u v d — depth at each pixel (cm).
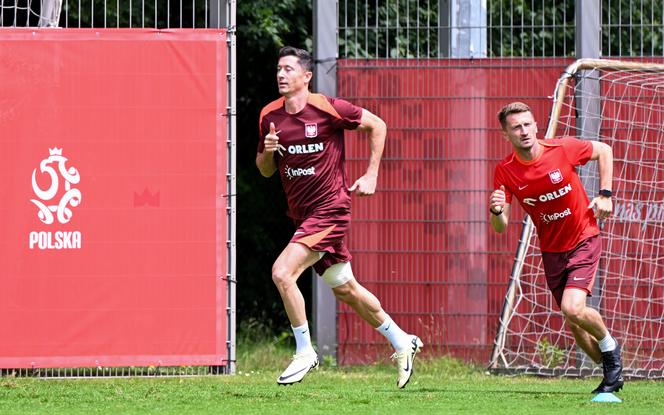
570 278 2681
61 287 3441
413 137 3869
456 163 3872
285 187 2691
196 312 3488
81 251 3447
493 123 3872
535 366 3728
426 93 3866
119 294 3459
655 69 3772
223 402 2544
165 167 3475
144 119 3472
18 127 3434
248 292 5603
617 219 3834
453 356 3841
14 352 3428
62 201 3444
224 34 3500
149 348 3469
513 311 3762
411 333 3859
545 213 2705
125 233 3462
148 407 2458
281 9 5294
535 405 2494
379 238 3869
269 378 3431
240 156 5666
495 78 3872
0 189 3425
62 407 2475
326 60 3856
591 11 3862
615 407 2459
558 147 2688
